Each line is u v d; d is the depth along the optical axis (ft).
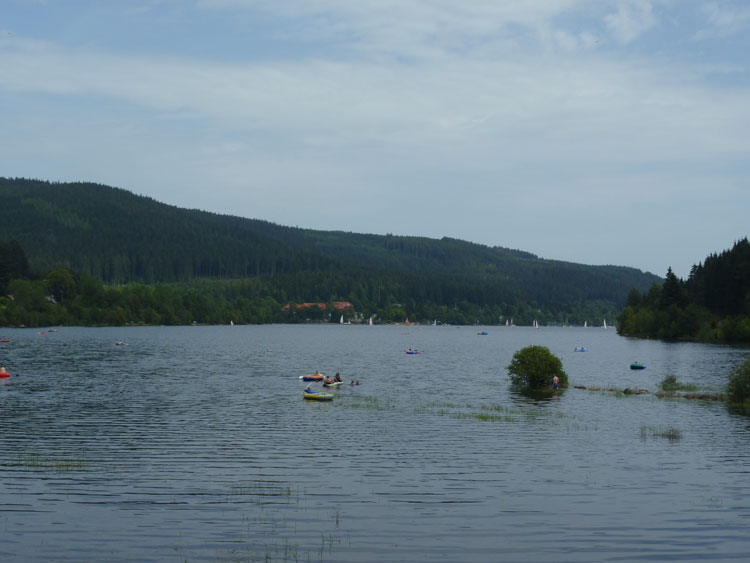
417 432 167.32
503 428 173.47
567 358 469.57
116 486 117.39
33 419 181.47
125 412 194.59
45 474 124.26
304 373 324.80
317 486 118.93
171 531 96.53
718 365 394.73
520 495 114.83
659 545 93.61
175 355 433.48
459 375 328.90
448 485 120.26
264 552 89.76
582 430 171.12
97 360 379.14
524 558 89.04
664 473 129.39
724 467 134.10
